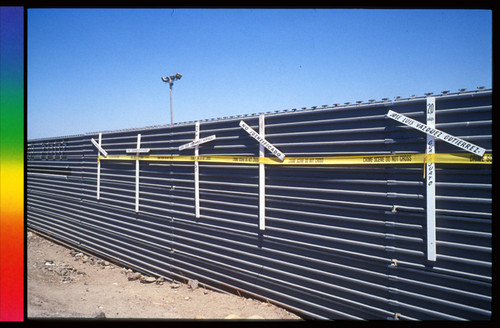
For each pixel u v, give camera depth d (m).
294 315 5.27
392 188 4.34
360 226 4.63
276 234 5.48
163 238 7.35
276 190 5.46
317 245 5.01
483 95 3.71
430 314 4.07
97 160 9.13
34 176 12.05
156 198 7.51
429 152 3.99
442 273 3.99
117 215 8.48
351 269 4.68
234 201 6.03
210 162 6.35
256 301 5.76
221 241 6.26
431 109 3.97
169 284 7.07
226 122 6.07
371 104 4.45
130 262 8.19
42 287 7.08
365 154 4.52
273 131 5.46
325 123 4.86
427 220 4.02
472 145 3.71
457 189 3.88
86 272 8.18
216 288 6.38
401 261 4.28
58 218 10.73
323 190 4.91
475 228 3.79
